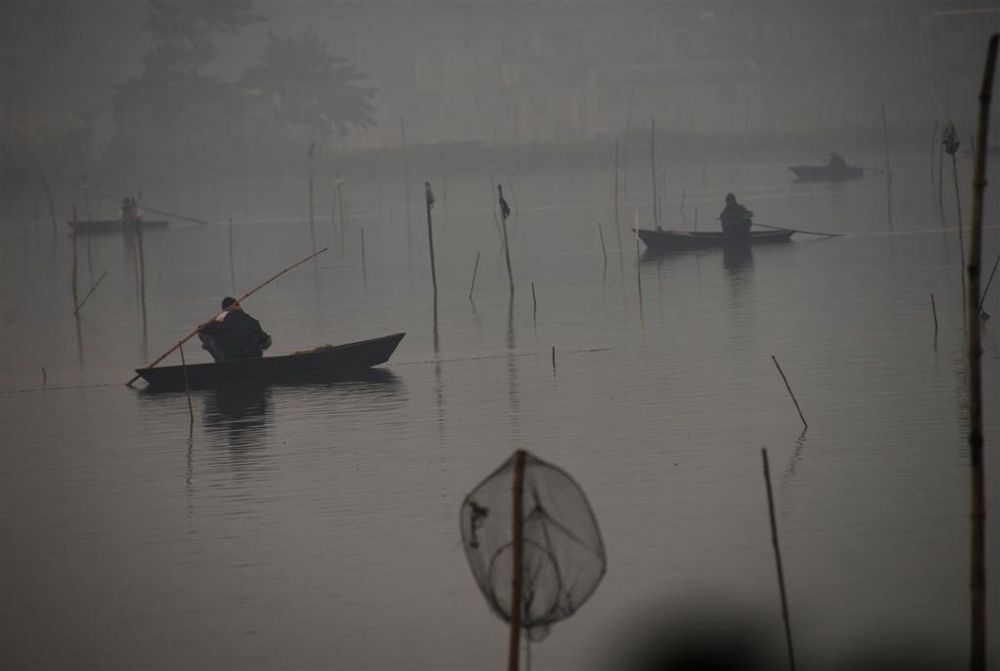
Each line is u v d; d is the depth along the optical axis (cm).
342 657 3800
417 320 10019
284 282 13375
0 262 17388
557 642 3816
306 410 6744
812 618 3850
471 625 3962
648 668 3603
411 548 4578
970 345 2827
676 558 4334
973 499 2823
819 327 8519
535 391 6944
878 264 11750
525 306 10419
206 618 4106
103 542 4834
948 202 18312
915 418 5884
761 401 6406
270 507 5122
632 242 15375
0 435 6656
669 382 6988
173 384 7544
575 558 2752
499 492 2786
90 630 4069
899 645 3672
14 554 4759
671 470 5294
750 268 11969
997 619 3794
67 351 9519
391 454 5778
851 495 4853
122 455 6072
